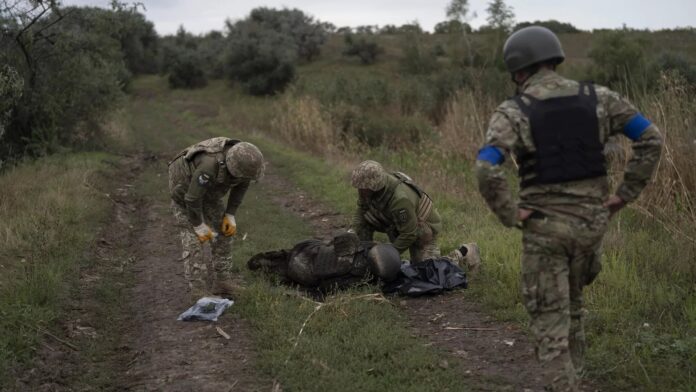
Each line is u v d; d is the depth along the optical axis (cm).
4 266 617
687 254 585
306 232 848
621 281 535
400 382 407
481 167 316
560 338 324
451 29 3148
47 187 988
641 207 711
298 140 1797
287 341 465
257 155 500
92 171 1225
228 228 542
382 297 549
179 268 689
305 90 2445
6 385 398
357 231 636
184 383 412
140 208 1046
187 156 514
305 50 5819
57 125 1548
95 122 1717
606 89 329
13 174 1106
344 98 2066
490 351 456
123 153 1716
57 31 1513
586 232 318
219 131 2436
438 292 574
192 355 456
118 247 780
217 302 530
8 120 1377
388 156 1403
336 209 979
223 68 5212
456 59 3081
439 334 493
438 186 1015
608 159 822
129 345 486
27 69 1455
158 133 2458
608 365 414
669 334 446
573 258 328
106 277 650
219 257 557
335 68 5338
